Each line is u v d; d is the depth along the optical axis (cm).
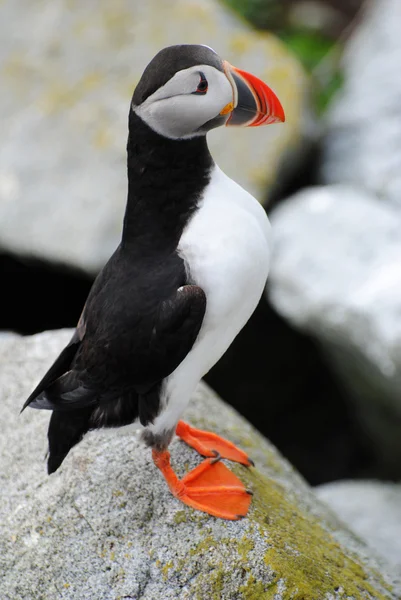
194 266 602
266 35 1471
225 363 1290
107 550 667
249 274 609
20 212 1305
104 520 681
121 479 704
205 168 620
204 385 876
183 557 652
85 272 1258
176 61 578
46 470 727
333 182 1353
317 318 1125
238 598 630
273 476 788
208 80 583
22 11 1530
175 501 684
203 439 745
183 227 614
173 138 600
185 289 595
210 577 640
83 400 627
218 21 1466
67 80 1441
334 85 1510
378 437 1241
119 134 1366
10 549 683
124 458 719
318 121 1426
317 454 1326
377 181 1291
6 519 702
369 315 1056
